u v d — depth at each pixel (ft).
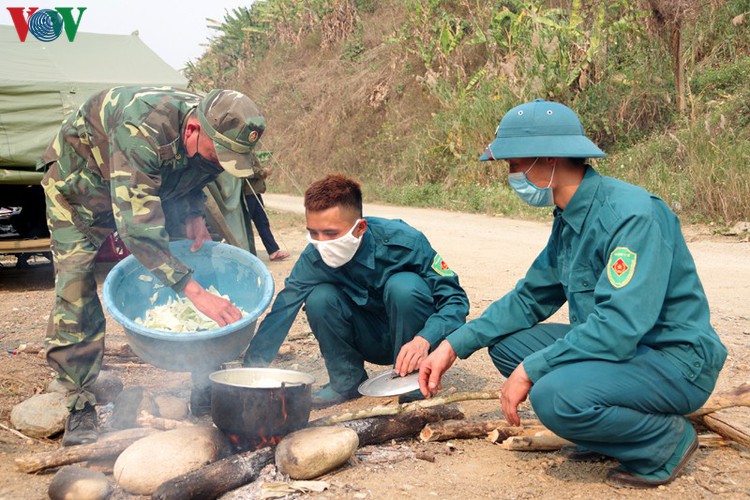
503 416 10.55
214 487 7.89
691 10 43.24
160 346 9.61
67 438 9.60
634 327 7.46
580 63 47.47
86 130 9.65
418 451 9.31
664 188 36.01
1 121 24.18
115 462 8.70
